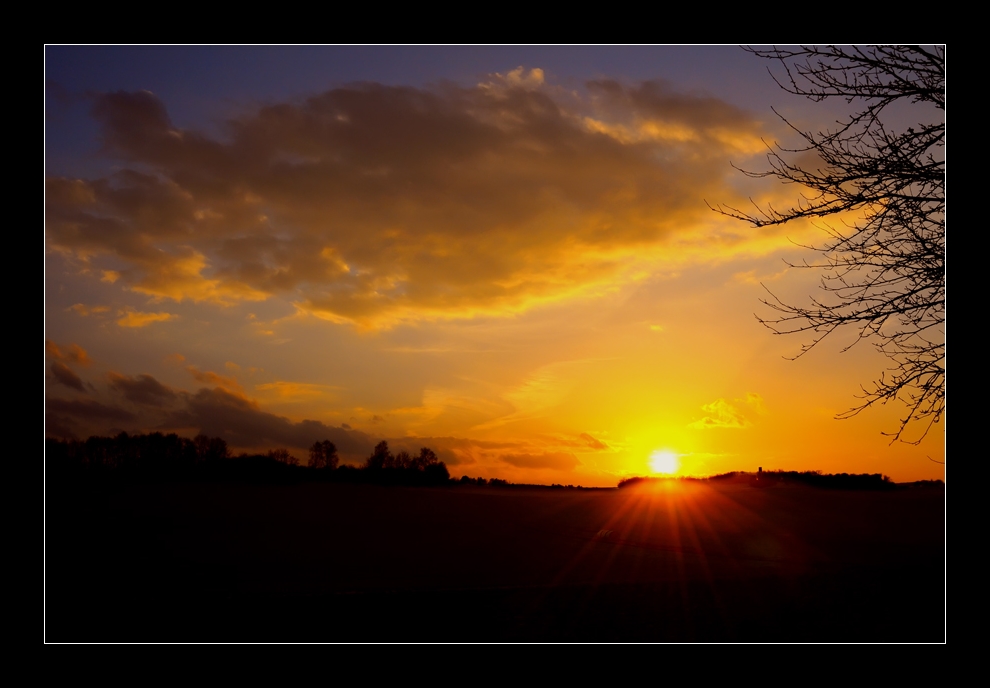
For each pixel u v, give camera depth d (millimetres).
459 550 37656
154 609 10117
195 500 62469
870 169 8359
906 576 11422
